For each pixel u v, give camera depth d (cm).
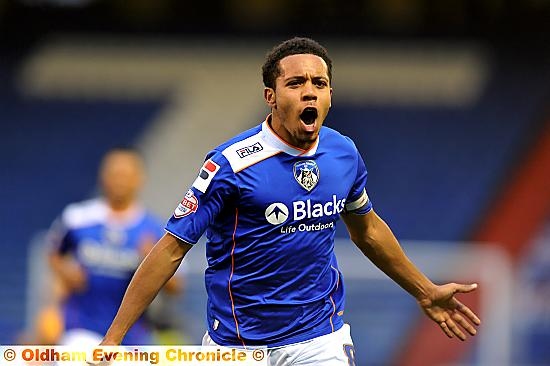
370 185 5762
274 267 1653
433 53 6128
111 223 3127
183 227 1623
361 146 5884
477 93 6000
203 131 5922
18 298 5369
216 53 6159
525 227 5541
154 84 6078
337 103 6006
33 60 6125
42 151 5909
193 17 6216
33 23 6191
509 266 5319
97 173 5862
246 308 1678
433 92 6022
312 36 6172
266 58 1675
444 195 5697
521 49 6081
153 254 1638
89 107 6022
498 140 5850
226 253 1673
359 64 6100
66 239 3145
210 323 1738
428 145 5866
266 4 6219
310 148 1656
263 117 5972
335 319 1731
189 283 5022
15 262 5522
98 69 6112
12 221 5678
